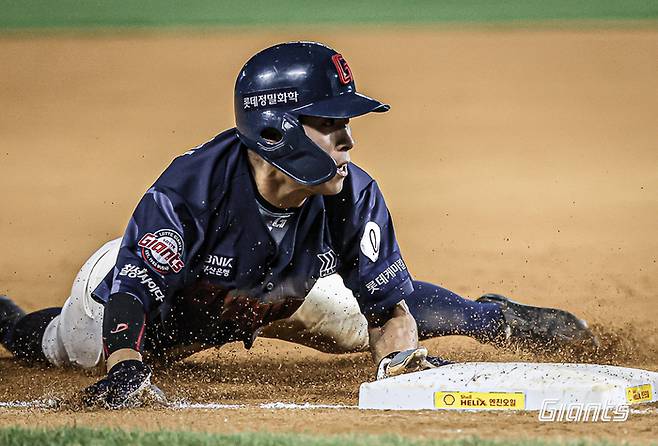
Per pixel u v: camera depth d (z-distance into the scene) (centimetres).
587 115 6712
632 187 5066
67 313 2445
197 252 1967
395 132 6406
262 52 1938
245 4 11425
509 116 6731
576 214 4581
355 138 6269
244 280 2019
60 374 2514
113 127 6519
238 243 1983
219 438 1490
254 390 2230
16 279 3659
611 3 10738
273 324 2338
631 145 5938
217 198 1948
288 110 1873
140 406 1869
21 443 1492
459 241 4159
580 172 5378
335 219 2041
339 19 10425
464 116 6781
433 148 5991
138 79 8025
